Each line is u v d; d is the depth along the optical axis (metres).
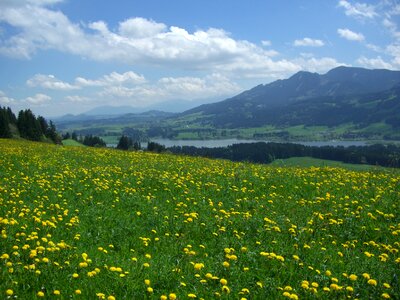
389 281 8.48
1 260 8.58
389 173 21.62
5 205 13.01
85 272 8.38
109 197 15.48
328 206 14.42
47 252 9.29
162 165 24.75
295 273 8.74
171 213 13.33
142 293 7.63
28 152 31.02
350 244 10.98
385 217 13.02
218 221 12.41
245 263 9.30
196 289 7.84
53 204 13.63
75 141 152.25
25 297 7.26
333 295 7.80
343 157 113.44
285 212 13.80
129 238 11.03
